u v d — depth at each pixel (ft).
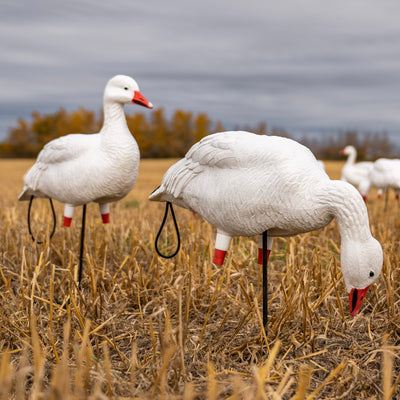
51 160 14.47
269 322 11.84
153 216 26.58
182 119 182.19
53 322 12.20
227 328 12.07
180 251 15.75
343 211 9.52
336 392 9.20
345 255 9.78
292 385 9.27
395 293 13.26
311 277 13.97
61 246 18.80
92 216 26.21
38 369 8.18
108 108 14.21
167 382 9.06
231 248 16.76
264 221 10.19
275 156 9.94
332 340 11.42
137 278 14.94
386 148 187.11
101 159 13.82
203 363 10.03
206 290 13.91
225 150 10.37
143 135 182.19
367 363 10.13
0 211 27.40
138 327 12.02
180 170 11.43
